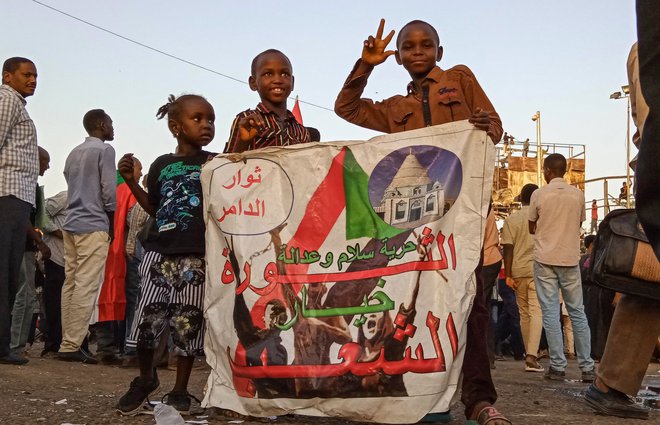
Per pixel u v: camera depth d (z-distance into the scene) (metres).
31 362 6.63
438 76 3.94
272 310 3.76
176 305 4.00
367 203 3.75
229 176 3.95
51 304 7.70
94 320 7.41
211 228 3.94
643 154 2.27
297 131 4.38
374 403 3.54
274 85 4.23
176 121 4.20
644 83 2.28
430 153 3.71
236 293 3.83
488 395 3.55
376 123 4.07
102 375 6.19
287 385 3.66
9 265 6.11
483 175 3.65
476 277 3.64
